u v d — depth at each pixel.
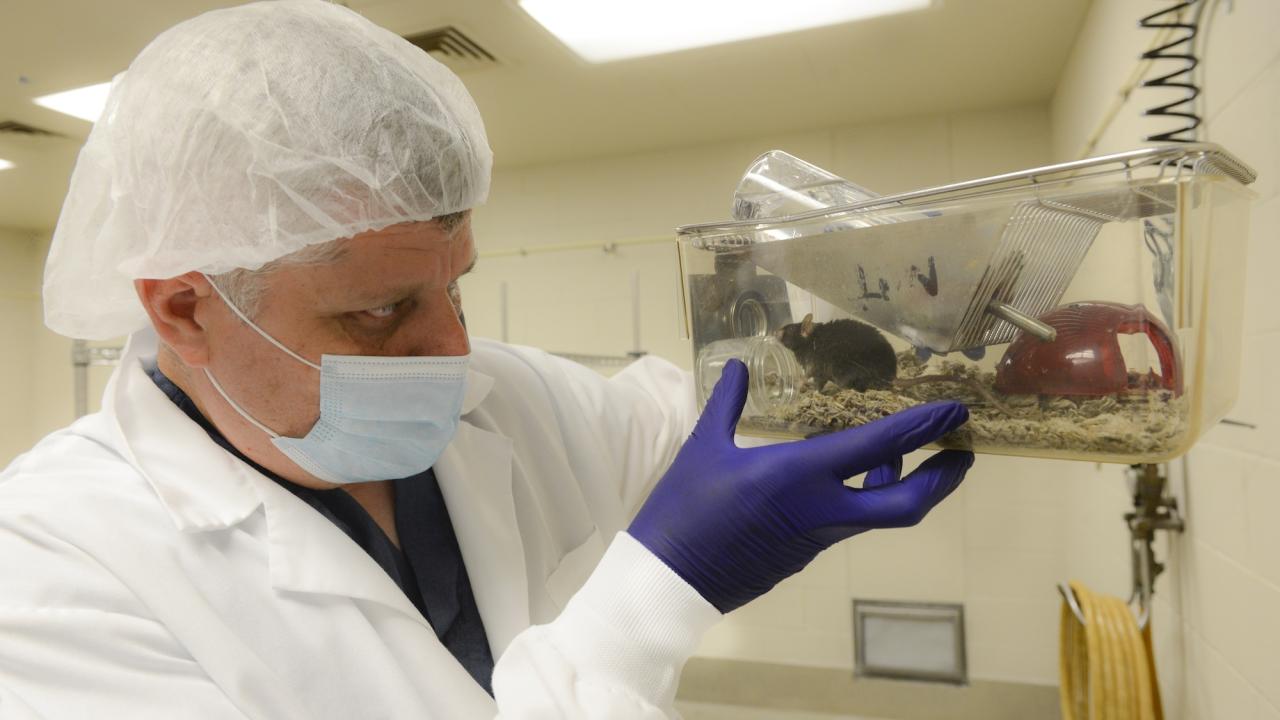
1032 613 3.02
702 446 0.65
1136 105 1.65
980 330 0.54
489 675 0.76
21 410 3.64
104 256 0.65
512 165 3.68
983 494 3.07
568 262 3.61
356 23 0.67
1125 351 0.49
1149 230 0.47
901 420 0.55
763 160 0.72
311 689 0.63
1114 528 2.18
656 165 3.49
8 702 0.52
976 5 2.21
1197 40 1.22
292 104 0.59
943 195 0.53
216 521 0.65
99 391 3.87
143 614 0.60
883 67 2.63
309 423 0.67
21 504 0.62
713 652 3.35
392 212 0.59
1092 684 1.45
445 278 0.66
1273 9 0.93
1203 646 1.35
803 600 3.25
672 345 3.48
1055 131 2.88
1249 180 0.53
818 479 0.58
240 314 0.62
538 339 3.65
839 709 3.17
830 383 0.62
